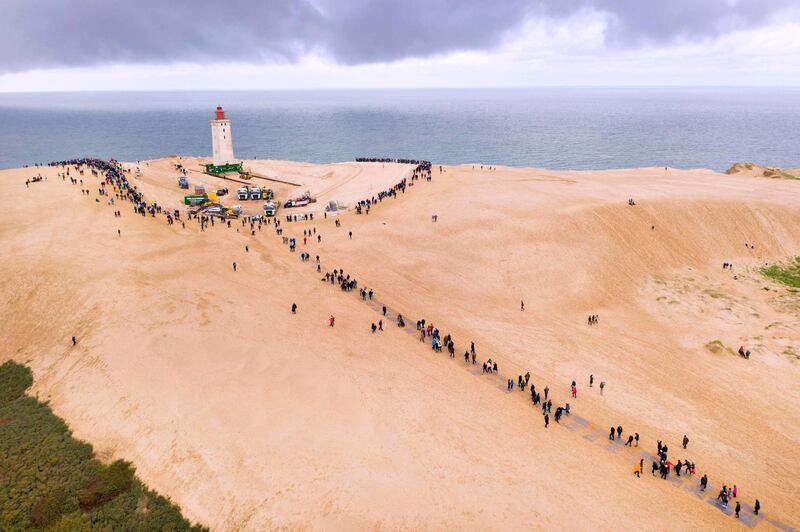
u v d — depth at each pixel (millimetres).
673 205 76250
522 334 49469
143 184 93750
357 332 47125
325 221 78875
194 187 101938
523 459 32125
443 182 93875
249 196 97688
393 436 33219
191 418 34438
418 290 57281
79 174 89750
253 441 32375
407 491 28812
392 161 127062
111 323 45750
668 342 49188
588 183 93000
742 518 29156
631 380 42812
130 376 38844
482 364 43688
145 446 32719
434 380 40344
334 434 33156
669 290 59531
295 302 52438
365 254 65875
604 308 55688
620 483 30844
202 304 49812
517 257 63906
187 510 28547
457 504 28078
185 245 65250
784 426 37875
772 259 69188
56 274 53125
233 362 40750
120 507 28766
